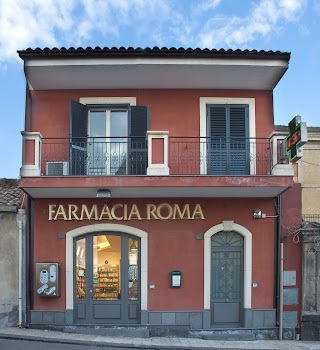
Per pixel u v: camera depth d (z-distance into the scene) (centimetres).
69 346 838
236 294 1004
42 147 990
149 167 894
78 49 903
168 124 1016
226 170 1002
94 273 991
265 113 1032
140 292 980
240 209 1007
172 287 978
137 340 905
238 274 1009
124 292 986
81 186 881
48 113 1016
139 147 980
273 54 920
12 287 977
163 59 916
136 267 996
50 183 882
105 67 928
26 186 880
